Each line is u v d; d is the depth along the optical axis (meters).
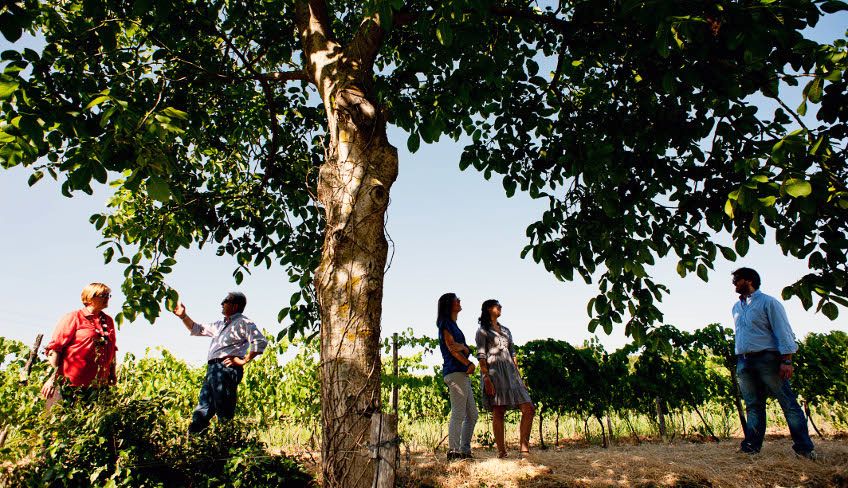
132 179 2.42
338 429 2.60
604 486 3.80
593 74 4.46
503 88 3.96
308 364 8.53
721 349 7.03
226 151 5.64
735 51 2.67
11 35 2.25
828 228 2.79
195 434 3.98
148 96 3.86
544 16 3.53
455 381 4.54
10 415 3.89
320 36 3.70
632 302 3.73
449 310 4.82
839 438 6.52
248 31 4.78
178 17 3.90
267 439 7.02
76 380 4.13
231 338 4.71
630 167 3.43
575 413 7.89
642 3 2.24
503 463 4.23
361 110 3.17
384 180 3.12
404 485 3.12
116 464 3.35
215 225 5.38
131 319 4.55
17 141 2.35
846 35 2.50
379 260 2.96
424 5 3.47
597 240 3.71
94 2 2.79
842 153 2.69
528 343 7.39
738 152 3.20
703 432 7.50
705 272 3.42
